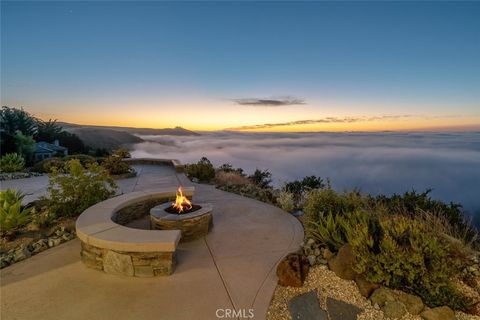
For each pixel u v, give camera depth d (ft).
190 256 14.10
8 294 10.89
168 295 10.80
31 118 76.54
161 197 21.40
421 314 9.39
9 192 18.81
